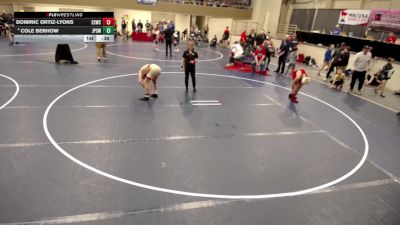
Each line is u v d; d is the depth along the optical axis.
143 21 29.81
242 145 7.14
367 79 15.41
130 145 6.67
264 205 5.00
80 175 5.41
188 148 6.76
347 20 18.77
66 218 4.36
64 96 9.52
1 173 5.29
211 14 27.02
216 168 6.02
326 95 12.36
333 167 6.47
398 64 14.43
